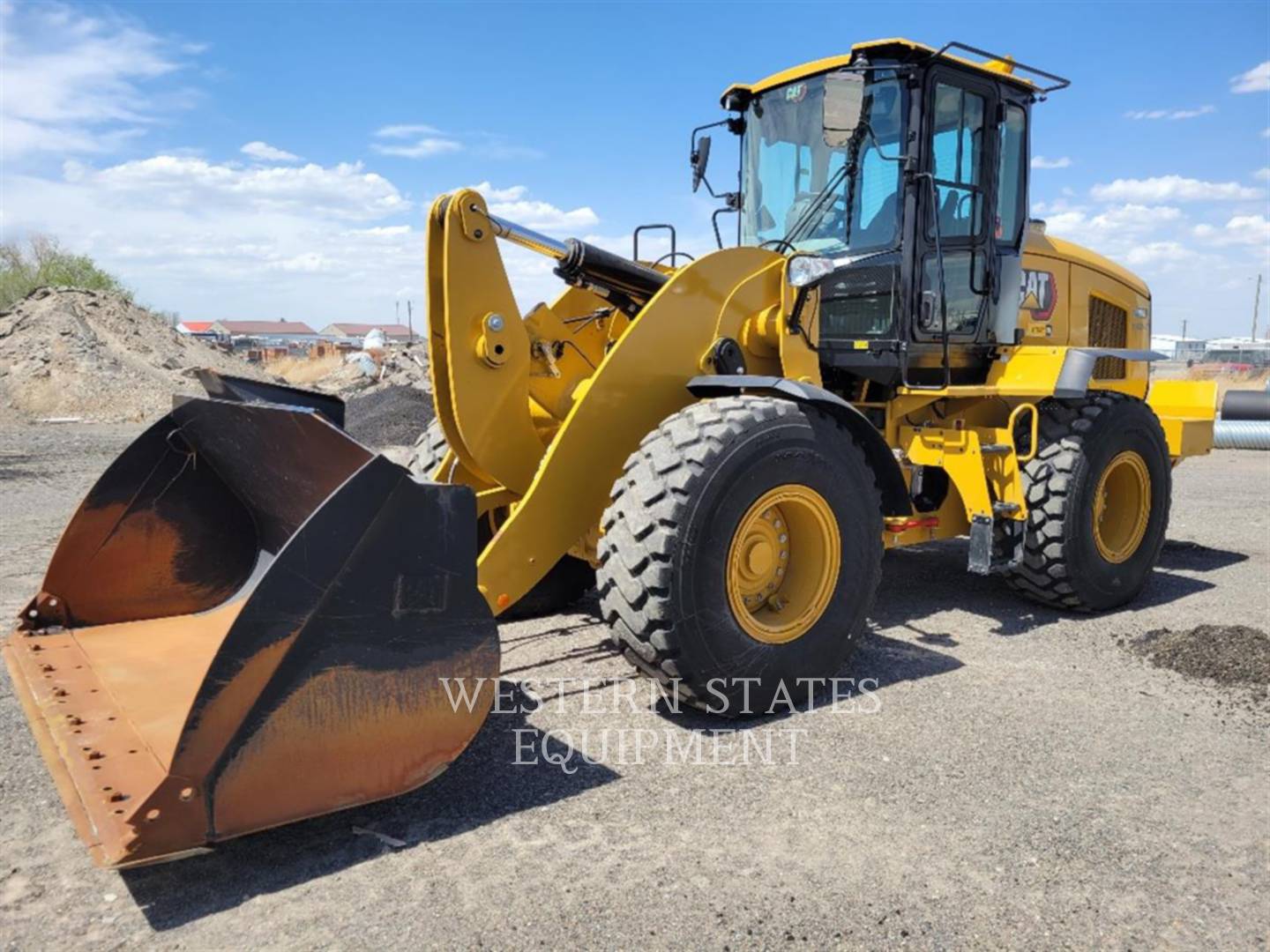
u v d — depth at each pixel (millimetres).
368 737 2434
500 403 3578
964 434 4305
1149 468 4992
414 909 2248
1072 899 2303
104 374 17656
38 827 2633
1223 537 6918
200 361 20734
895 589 5367
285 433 3033
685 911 2238
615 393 3512
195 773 2156
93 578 3391
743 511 3223
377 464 2395
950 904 2277
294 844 2537
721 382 3559
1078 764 3033
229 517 3605
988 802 2777
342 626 2365
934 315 4434
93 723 2588
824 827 2631
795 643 3428
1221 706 3539
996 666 3994
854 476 3590
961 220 4578
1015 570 4805
